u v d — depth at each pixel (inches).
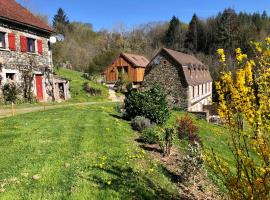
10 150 417.1
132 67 2196.1
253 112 215.3
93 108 971.3
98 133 548.7
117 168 390.0
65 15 4608.8
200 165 430.3
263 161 222.5
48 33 1274.6
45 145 450.3
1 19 1002.7
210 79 1940.2
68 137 505.4
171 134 514.0
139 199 317.4
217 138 866.8
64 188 312.8
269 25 3688.5
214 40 3513.8
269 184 213.2
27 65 1142.3
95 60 2827.3
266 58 215.9
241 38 3016.7
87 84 1732.3
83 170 366.3
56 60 2246.6
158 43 4397.1
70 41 3203.7
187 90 1414.9
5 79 1037.8
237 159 228.1
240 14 4001.0
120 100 1606.8
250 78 214.1
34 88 1179.3
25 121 623.5
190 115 1218.6
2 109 914.1
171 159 490.3
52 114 740.0
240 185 226.8
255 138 215.8
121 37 4446.4
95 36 4367.6
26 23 1112.2
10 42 1053.8
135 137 580.1
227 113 222.2
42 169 355.6
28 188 308.0
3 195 289.4
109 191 317.1
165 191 366.9
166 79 1456.7
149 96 753.6
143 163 432.5
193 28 3875.5
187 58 1724.9
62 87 1438.2
